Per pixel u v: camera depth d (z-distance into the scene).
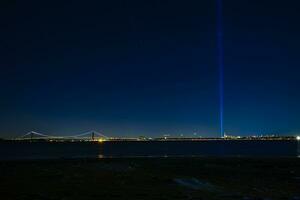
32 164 53.03
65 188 30.98
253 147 182.38
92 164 53.50
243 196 27.25
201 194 28.08
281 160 61.06
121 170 45.56
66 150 138.25
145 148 171.62
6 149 150.25
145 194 28.14
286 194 28.14
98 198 26.55
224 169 46.97
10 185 32.44
